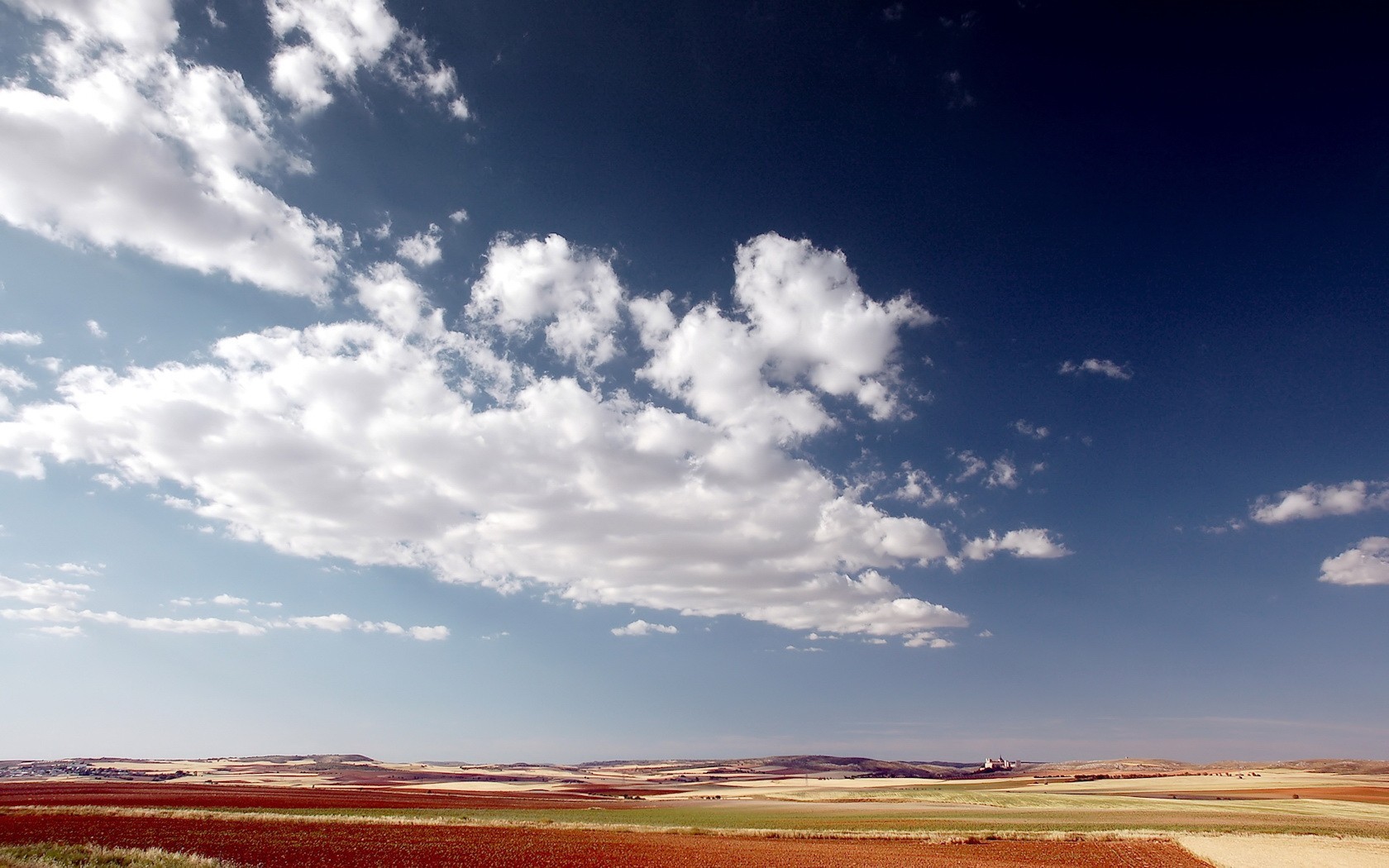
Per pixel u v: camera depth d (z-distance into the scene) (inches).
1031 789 5880.9
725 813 3676.2
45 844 1448.1
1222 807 3826.3
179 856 1378.0
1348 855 1987.0
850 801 4741.6
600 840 2253.9
